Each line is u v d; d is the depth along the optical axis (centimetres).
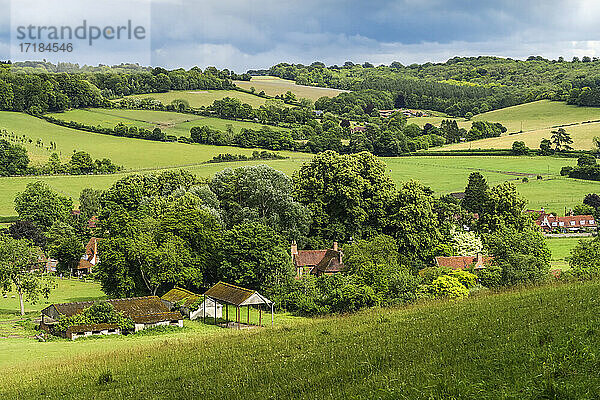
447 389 2359
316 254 10750
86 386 3634
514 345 2850
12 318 8062
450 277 7850
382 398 2428
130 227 9325
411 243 10844
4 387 3856
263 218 10869
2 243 8550
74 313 7031
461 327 3588
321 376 2948
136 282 8769
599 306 3466
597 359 2469
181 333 6788
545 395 2192
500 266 8544
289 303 8212
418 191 11212
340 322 4928
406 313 4816
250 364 3588
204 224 9625
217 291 7644
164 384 3422
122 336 6694
